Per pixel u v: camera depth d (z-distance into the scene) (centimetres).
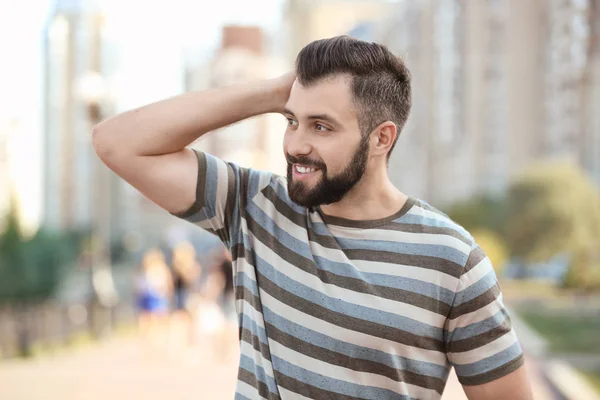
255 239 191
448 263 179
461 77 5662
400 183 7294
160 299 1136
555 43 4612
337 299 178
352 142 175
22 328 1196
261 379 184
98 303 1454
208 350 1088
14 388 796
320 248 183
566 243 2911
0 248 2081
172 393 773
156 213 7594
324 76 173
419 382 179
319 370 177
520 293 2786
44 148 7662
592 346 1248
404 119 184
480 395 185
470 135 5425
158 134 189
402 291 177
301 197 178
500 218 3173
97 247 1655
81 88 1445
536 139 4969
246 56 7112
